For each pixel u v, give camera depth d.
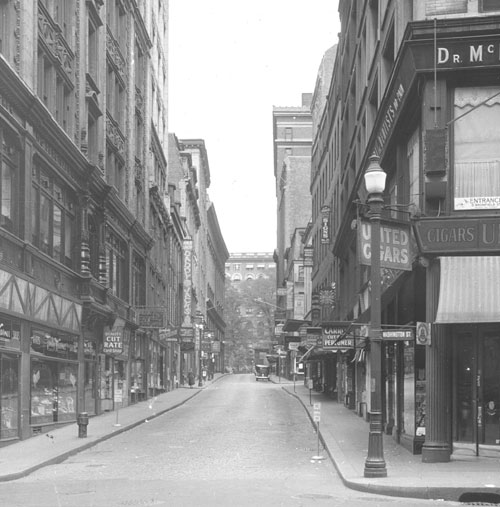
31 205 23.86
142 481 14.88
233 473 15.98
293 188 104.75
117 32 40.12
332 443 20.78
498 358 16.98
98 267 33.25
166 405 40.78
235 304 152.50
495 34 16.69
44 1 26.58
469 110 16.92
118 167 39.75
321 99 63.78
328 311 46.31
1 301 20.62
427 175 16.95
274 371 121.56
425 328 16.72
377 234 14.81
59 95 28.16
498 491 12.70
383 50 24.03
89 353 31.73
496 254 16.33
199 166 101.75
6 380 21.58
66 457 19.20
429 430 16.52
